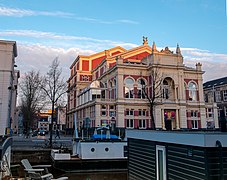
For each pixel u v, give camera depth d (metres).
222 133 6.85
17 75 57.53
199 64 49.06
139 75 45.59
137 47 54.59
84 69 67.12
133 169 12.20
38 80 43.88
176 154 8.37
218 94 64.25
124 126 42.06
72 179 18.19
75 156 21.28
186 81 47.84
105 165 20.38
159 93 43.38
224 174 6.70
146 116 43.91
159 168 9.59
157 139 9.62
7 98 35.72
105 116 42.66
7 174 11.38
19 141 33.56
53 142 30.56
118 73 44.00
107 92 49.34
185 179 7.74
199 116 47.12
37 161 23.09
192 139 7.27
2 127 34.50
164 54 46.12
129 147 12.91
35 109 50.53
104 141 20.88
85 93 52.91
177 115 44.41
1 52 36.72
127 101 43.19
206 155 6.73
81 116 55.22
